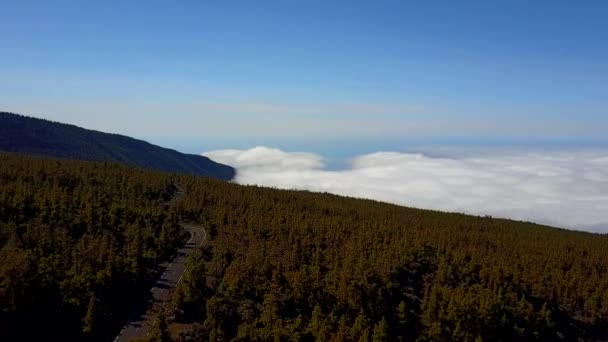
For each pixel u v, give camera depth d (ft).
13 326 381.60
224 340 401.08
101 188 650.43
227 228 591.37
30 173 643.86
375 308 476.13
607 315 588.91
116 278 451.53
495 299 520.83
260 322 427.33
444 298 506.89
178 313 430.20
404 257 560.20
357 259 529.04
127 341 390.21
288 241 555.69
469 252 621.31
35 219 493.36
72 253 450.71
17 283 388.57
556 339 544.62
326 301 466.29
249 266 471.21
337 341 408.67
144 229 544.21
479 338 471.21
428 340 473.67
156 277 497.05
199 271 445.78
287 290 463.42
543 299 582.35
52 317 401.70
